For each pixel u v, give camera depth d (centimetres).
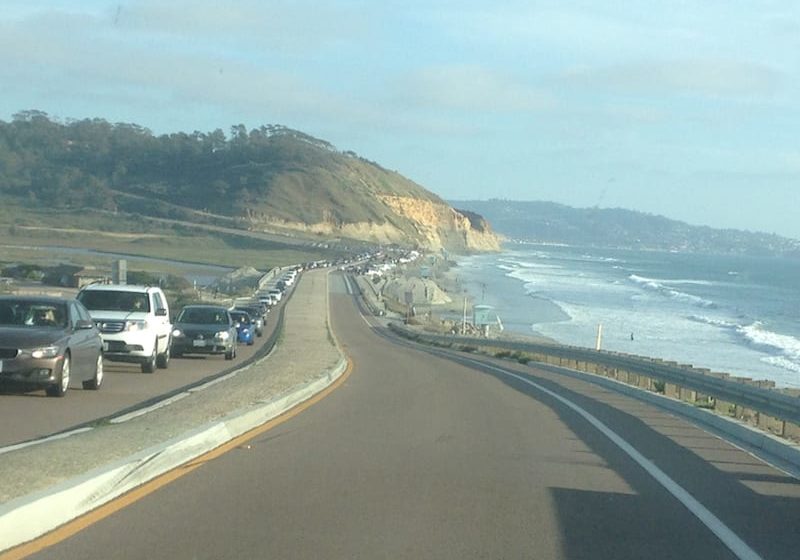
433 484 1191
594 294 12750
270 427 1648
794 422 1518
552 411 2106
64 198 19212
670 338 7525
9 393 1950
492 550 891
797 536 986
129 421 1516
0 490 942
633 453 1512
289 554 848
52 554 821
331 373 2731
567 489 1196
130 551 838
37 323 1947
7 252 11856
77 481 1001
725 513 1085
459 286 13400
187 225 17812
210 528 930
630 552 903
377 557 850
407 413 1934
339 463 1313
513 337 7006
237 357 3625
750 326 8819
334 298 10756
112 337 2539
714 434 1806
